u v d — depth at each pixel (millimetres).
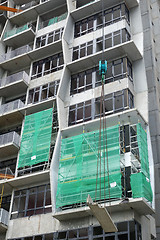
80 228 24516
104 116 27672
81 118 30766
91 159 26328
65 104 31312
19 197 28844
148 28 40688
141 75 30688
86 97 30656
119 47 30484
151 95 35844
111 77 30641
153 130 33844
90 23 35500
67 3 36844
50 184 26609
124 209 23625
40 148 29453
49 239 27266
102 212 18391
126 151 26453
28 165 29266
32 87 34344
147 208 23375
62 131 29031
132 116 27031
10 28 40719
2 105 33781
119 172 24562
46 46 35031
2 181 29016
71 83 32500
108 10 35000
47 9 39125
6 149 31094
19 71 37250
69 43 34938
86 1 37750
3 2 44625
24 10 40031
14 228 27234
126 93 28812
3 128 34156
